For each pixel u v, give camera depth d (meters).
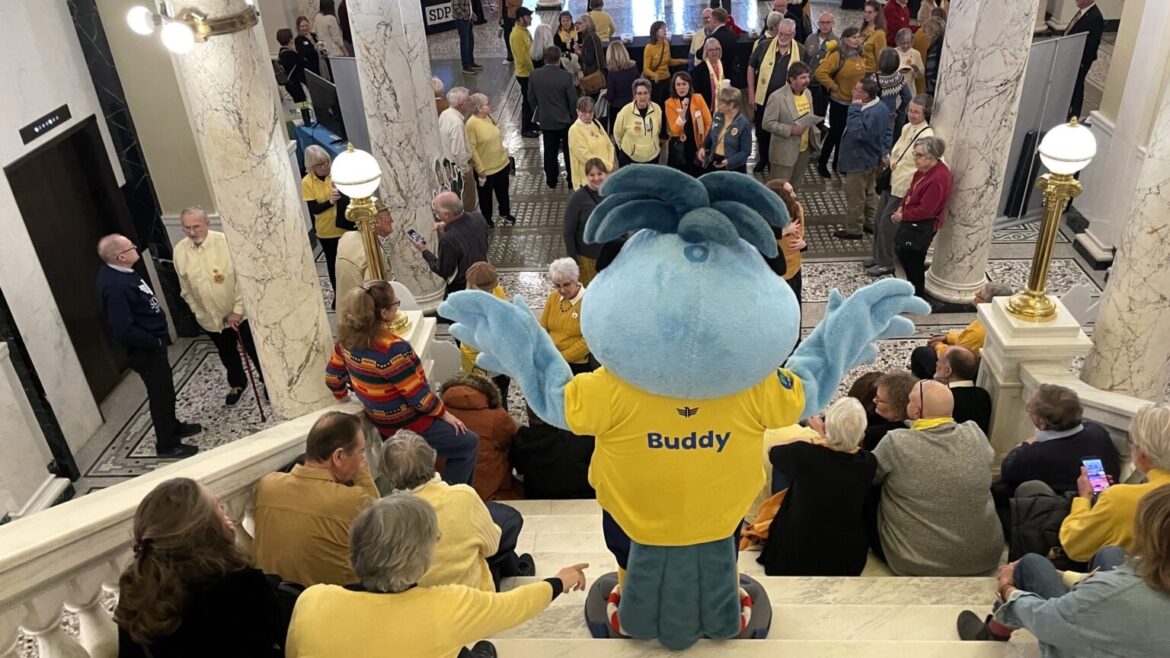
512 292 8.59
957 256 7.84
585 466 5.16
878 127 8.53
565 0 19.02
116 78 7.50
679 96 9.24
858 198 8.95
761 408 2.73
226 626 2.51
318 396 5.16
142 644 2.49
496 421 5.12
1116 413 4.57
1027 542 3.85
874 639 3.52
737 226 2.53
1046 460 4.12
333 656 2.44
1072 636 2.61
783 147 9.09
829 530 3.99
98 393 7.48
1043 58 8.48
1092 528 3.45
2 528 3.18
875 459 4.01
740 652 3.21
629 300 2.46
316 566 3.36
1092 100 11.99
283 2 14.87
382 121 7.79
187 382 7.75
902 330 2.96
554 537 4.67
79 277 7.28
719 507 2.83
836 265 8.73
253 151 4.53
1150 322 4.96
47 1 6.93
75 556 3.20
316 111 10.45
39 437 6.45
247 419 7.20
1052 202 4.77
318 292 5.09
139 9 4.32
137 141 7.79
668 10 18.02
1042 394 4.16
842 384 7.09
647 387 2.56
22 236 6.36
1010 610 2.88
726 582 3.02
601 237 2.55
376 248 4.92
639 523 2.86
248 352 7.42
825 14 10.40
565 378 2.81
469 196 9.16
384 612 2.46
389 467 3.26
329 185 8.09
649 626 3.13
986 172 7.46
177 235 8.23
